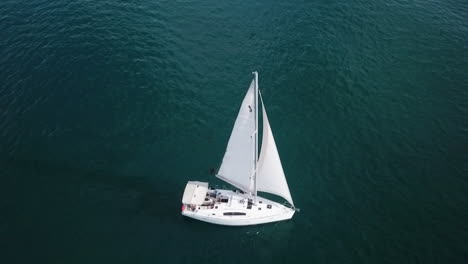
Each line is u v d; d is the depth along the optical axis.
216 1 73.31
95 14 67.94
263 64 61.59
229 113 54.53
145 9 70.06
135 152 48.69
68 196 43.59
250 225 42.44
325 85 58.78
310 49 64.19
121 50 61.62
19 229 40.12
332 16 70.69
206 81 58.50
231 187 45.88
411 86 58.81
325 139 51.50
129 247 39.81
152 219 42.31
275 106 55.62
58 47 61.03
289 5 73.06
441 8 74.00
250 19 69.56
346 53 63.78
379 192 45.44
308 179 46.78
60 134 49.69
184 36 65.38
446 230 41.72
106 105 53.66
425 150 50.19
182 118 53.16
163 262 38.94
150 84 57.03
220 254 39.94
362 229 42.00
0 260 37.53
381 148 50.47
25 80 55.69
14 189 43.62
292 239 41.34
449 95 57.59
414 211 43.50
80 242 39.72
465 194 45.25
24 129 49.75
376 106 55.97
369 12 72.06
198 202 40.22
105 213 42.41
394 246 40.44
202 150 49.59
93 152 48.22
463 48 65.31
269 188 41.31
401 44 65.69
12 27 63.88
